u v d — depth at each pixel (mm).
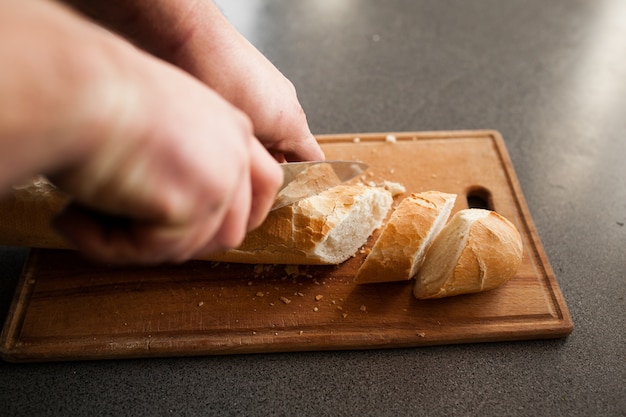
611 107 564
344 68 605
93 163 196
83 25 199
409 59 616
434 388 382
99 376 392
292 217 412
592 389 381
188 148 208
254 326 406
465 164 496
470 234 401
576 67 605
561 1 688
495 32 649
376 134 516
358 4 687
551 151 525
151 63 214
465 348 401
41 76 170
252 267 436
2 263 457
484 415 371
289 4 684
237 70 370
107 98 184
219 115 227
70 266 439
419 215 413
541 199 487
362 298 418
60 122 177
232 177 227
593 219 472
